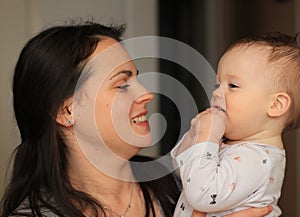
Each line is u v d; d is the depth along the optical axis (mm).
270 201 1301
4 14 2211
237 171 1248
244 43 1382
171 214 1412
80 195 1296
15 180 1373
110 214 1316
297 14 2674
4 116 2207
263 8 2988
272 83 1321
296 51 1356
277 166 1312
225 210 1292
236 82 1342
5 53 2209
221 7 3104
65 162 1356
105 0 2480
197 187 1246
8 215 1354
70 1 2373
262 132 1346
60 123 1319
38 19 2287
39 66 1294
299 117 1395
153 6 2670
